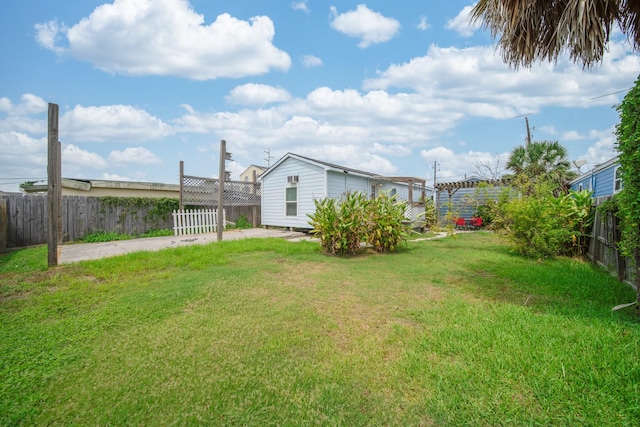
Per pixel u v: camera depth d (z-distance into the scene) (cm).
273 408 177
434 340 257
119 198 1092
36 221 892
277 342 259
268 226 1462
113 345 255
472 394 185
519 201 682
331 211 703
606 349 228
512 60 402
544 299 370
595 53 334
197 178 1293
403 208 793
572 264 577
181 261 576
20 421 167
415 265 585
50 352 241
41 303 353
